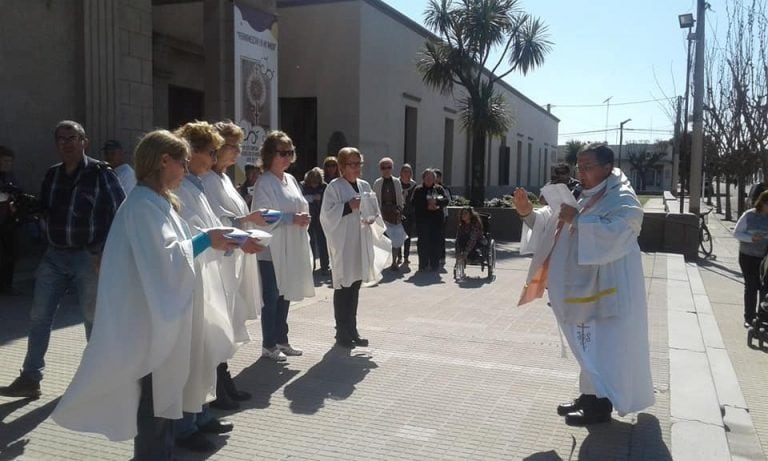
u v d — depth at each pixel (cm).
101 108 1134
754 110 1777
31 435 416
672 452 409
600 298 434
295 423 451
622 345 430
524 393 521
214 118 1418
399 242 1186
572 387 538
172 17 1720
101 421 310
